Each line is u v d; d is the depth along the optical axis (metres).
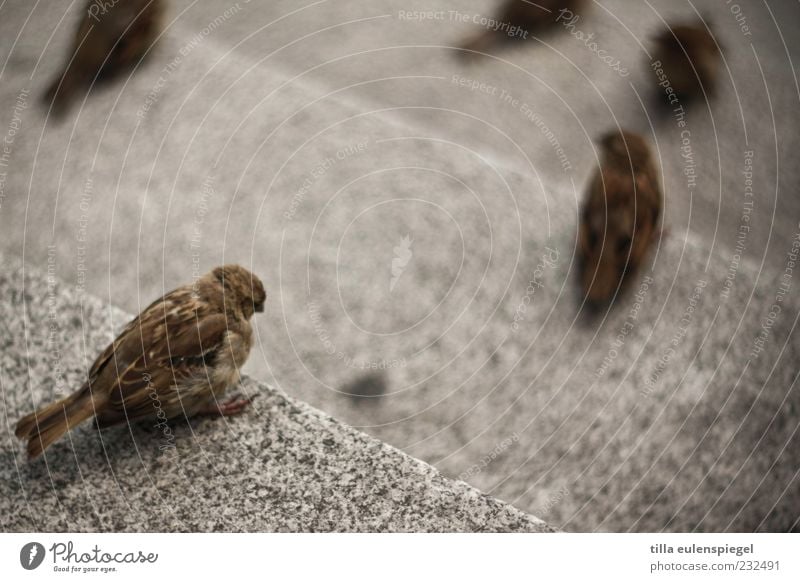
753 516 1.08
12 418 0.98
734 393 1.14
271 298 1.22
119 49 1.27
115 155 1.24
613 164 1.19
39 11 1.29
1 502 0.95
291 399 1.00
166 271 1.19
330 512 0.96
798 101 1.33
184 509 0.95
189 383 0.97
